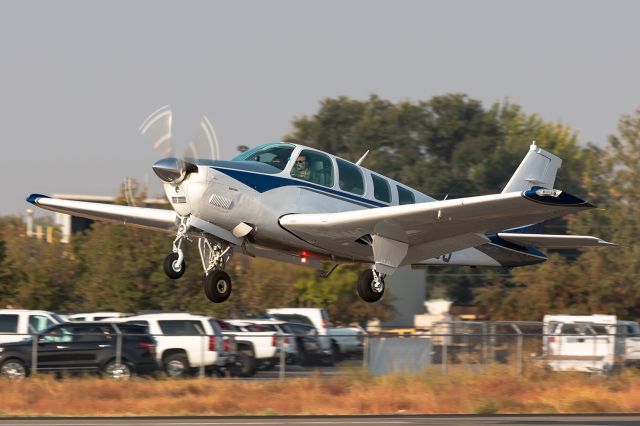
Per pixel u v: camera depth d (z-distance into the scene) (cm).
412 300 15400
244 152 5262
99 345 6347
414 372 6575
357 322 12794
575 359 6969
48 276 11794
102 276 11600
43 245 12900
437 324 9144
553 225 17862
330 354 6606
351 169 5406
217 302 5194
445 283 18838
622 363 7006
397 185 5656
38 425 4503
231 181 4906
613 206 16638
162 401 5519
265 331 8169
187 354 6431
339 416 5284
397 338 6706
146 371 6388
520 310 12331
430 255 5553
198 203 4853
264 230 5062
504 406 5812
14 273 11612
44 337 6309
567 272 12188
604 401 5947
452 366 6700
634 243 15700
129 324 6744
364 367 6512
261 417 5103
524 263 6444
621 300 11875
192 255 11575
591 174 18638
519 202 4625
